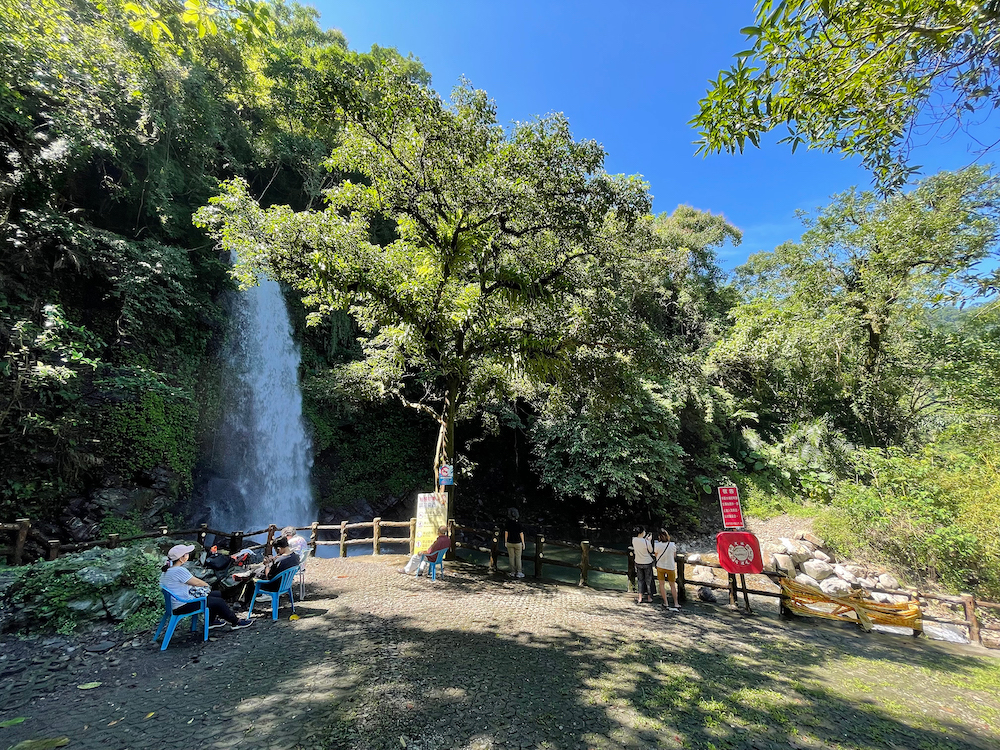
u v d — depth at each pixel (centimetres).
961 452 1158
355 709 363
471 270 877
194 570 597
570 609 678
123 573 541
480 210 790
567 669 461
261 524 1404
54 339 840
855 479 1524
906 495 1159
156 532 753
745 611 738
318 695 384
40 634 457
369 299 797
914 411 1752
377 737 328
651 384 1590
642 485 1505
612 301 872
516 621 602
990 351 1207
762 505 1622
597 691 416
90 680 399
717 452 1770
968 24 225
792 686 450
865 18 252
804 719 387
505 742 331
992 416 1148
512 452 1872
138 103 1148
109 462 1038
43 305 977
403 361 986
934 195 1443
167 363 1266
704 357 2064
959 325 1412
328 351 1825
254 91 1850
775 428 1970
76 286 1109
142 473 1102
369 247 773
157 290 1180
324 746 315
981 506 978
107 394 1065
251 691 388
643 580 762
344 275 704
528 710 376
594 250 880
